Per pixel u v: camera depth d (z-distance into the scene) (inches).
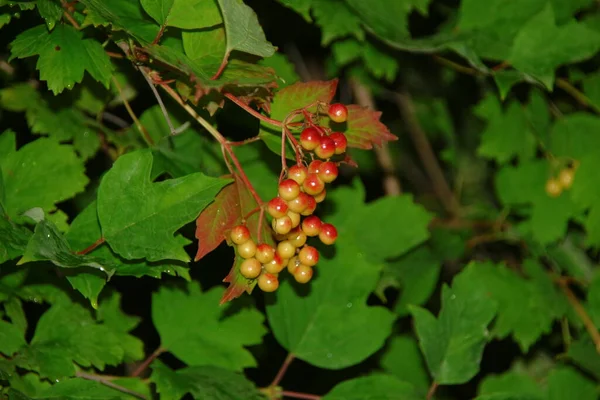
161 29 31.2
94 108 36.0
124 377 33.9
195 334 35.5
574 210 41.4
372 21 37.5
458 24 39.6
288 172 30.5
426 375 41.4
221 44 31.3
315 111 31.4
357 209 39.9
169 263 31.6
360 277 36.5
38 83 36.1
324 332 36.0
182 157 34.4
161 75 31.8
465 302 36.6
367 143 31.8
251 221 31.3
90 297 31.0
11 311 33.3
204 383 34.2
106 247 31.4
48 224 30.3
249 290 30.9
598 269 41.3
